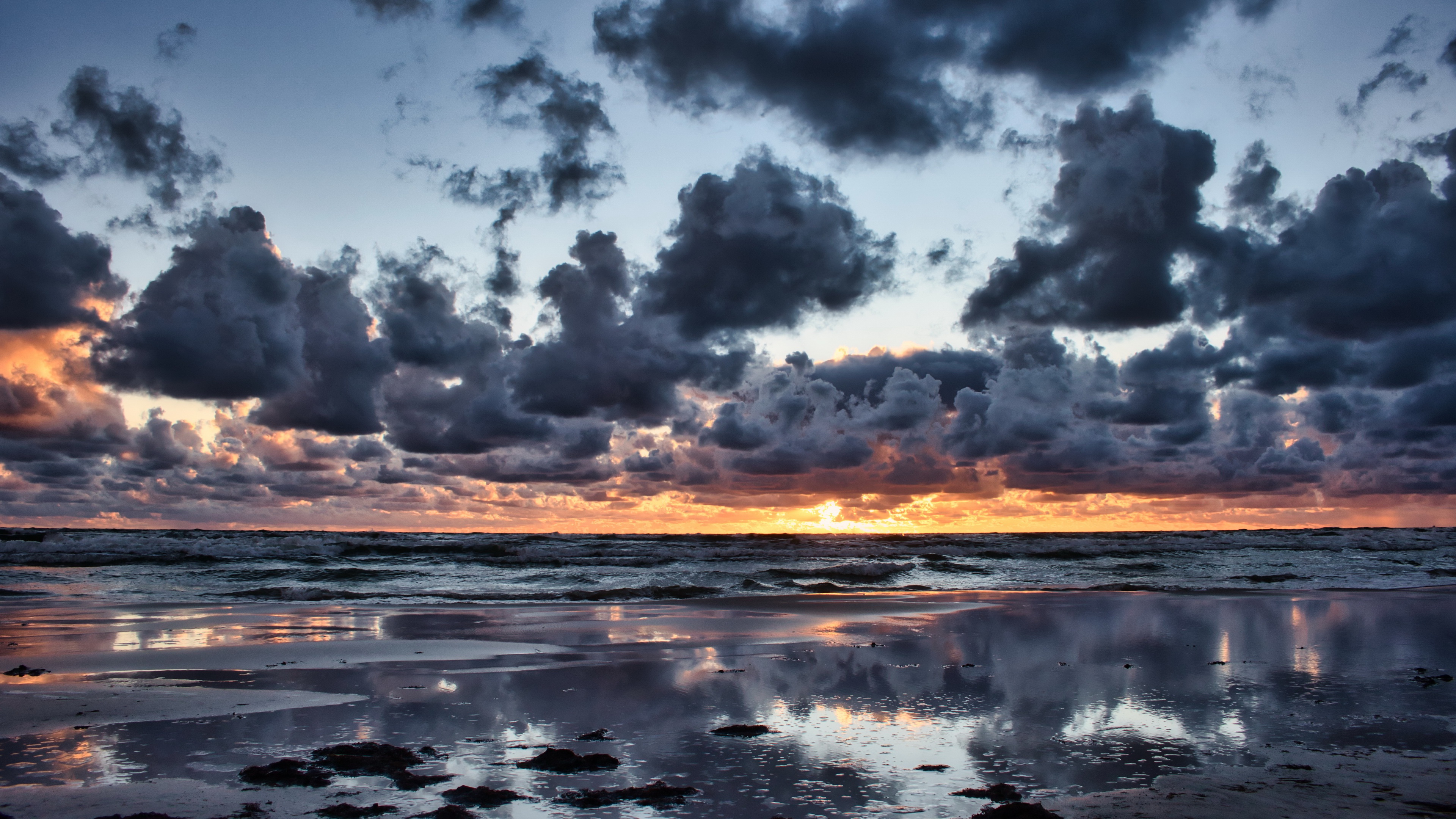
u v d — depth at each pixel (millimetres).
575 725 8656
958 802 6094
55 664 12711
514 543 56719
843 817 5758
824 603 23172
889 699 9977
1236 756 7410
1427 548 56219
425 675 11711
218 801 6082
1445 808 5883
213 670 12195
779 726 8594
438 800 6125
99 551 42969
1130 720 8836
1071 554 47969
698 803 6059
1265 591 27172
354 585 30438
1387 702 9742
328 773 6812
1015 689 10562
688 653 13914
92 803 6051
